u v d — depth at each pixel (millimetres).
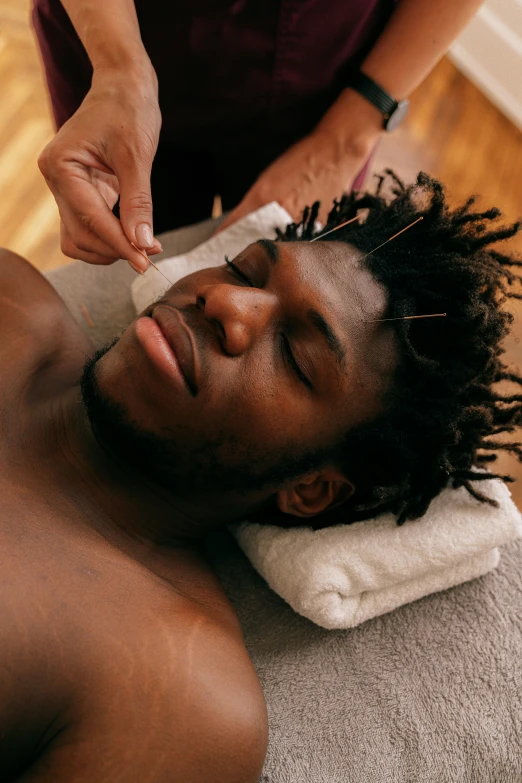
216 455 784
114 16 789
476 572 911
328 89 1020
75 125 736
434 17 919
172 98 992
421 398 817
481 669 865
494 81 2041
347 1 882
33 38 1920
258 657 875
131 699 654
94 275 1116
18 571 671
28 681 640
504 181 1931
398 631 895
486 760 809
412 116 1983
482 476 886
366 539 878
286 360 769
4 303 894
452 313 817
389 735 825
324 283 780
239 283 824
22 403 827
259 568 913
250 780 682
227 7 865
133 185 714
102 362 782
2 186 1700
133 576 745
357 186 1210
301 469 825
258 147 1113
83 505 789
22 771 683
